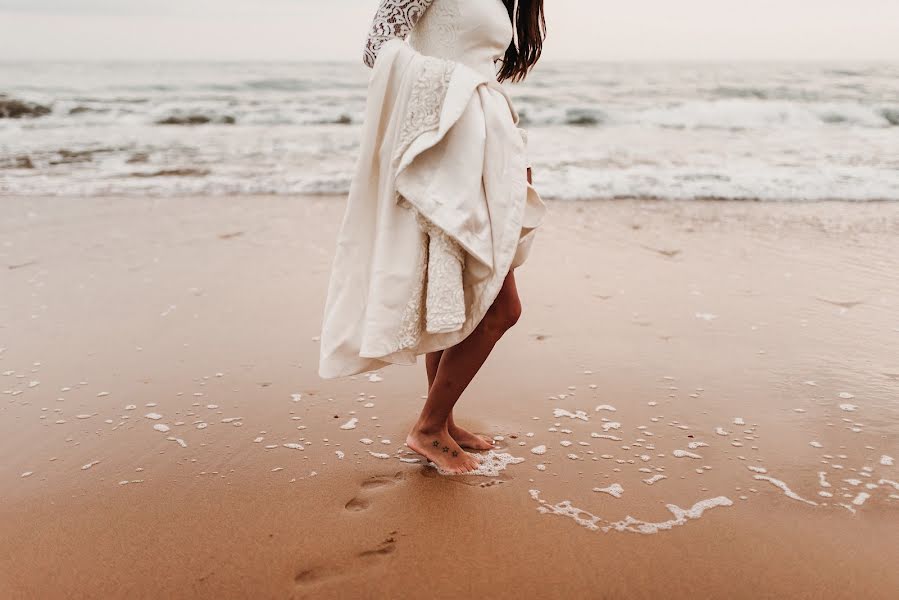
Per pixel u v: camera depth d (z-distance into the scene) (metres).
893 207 6.14
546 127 12.85
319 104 15.02
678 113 13.65
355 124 13.08
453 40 1.70
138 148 9.13
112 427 2.23
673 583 1.48
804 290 3.79
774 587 1.47
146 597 1.42
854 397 2.49
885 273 4.11
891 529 1.69
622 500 1.83
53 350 2.87
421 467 2.00
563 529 1.69
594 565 1.54
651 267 4.25
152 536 1.64
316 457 2.05
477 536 1.65
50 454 2.05
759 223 5.48
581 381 2.65
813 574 1.52
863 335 3.11
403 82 1.65
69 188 6.49
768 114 13.41
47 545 1.60
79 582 1.47
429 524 1.70
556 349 2.97
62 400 2.42
